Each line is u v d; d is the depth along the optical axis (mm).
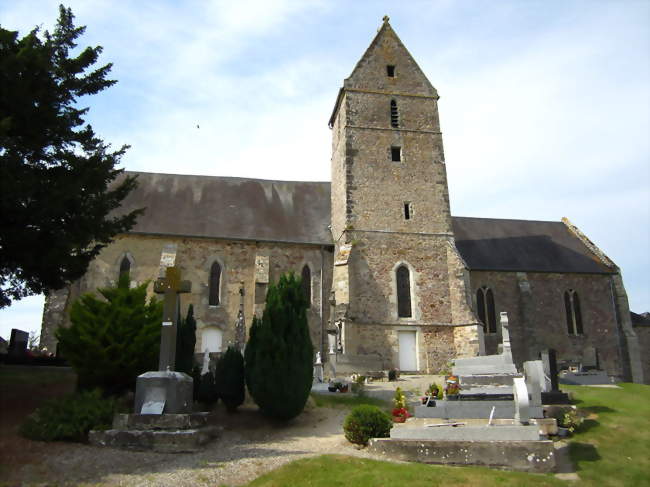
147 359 14641
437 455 11570
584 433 14273
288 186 33000
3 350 27500
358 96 29500
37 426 11703
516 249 34344
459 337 26094
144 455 11055
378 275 26734
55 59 16109
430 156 29141
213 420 15102
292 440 13570
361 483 9711
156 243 27297
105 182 15969
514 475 10602
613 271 33625
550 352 17531
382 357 25594
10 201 12984
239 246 28109
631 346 32156
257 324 16234
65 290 25266
